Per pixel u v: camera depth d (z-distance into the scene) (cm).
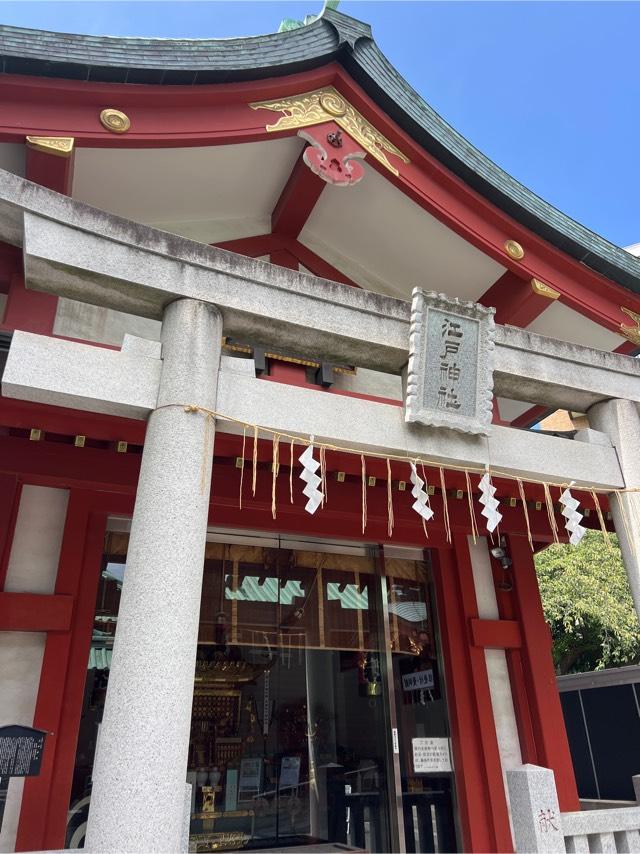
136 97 591
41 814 541
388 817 712
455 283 891
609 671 1609
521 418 1126
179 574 400
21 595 597
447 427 554
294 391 511
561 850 482
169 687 371
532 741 784
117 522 702
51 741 566
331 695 778
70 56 551
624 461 621
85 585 642
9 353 423
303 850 681
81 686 605
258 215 838
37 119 554
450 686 789
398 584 839
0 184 441
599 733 1631
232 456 635
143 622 384
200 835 677
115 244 473
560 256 782
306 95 696
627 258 809
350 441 516
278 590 784
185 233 792
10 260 581
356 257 898
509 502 800
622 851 521
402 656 802
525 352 620
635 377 668
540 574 2042
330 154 692
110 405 447
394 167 730
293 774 742
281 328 524
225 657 746
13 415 529
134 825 337
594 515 871
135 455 669
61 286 472
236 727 741
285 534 784
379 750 752
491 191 752
